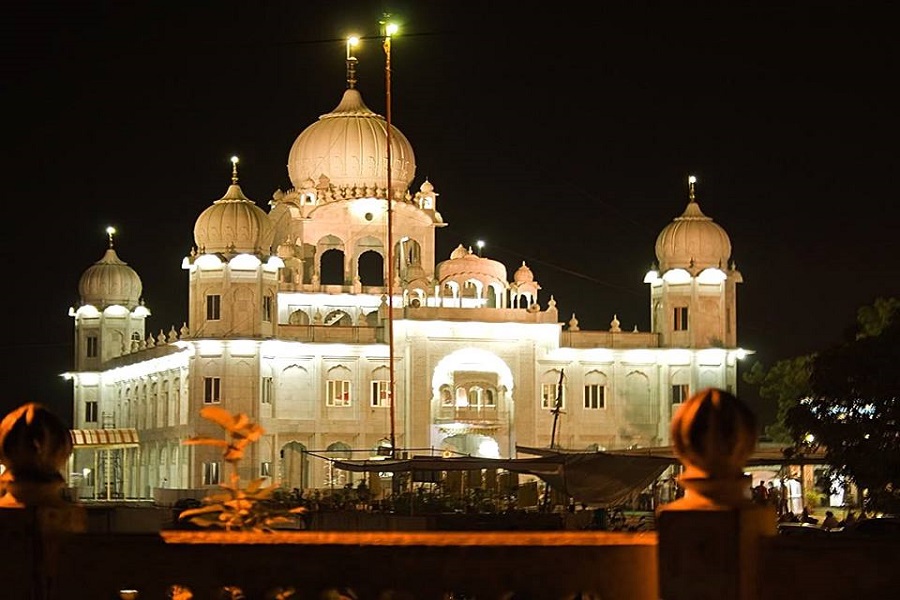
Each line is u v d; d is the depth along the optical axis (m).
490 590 10.40
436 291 101.94
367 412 98.81
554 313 101.44
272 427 97.00
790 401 89.19
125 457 102.06
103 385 113.56
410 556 10.37
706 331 104.06
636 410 103.38
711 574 9.71
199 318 96.44
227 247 96.12
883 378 54.78
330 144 106.12
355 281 105.06
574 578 10.35
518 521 47.12
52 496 10.50
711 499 9.87
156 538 10.62
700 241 104.25
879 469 54.47
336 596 10.45
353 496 65.06
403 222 105.75
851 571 10.09
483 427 99.25
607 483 53.88
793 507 71.94
